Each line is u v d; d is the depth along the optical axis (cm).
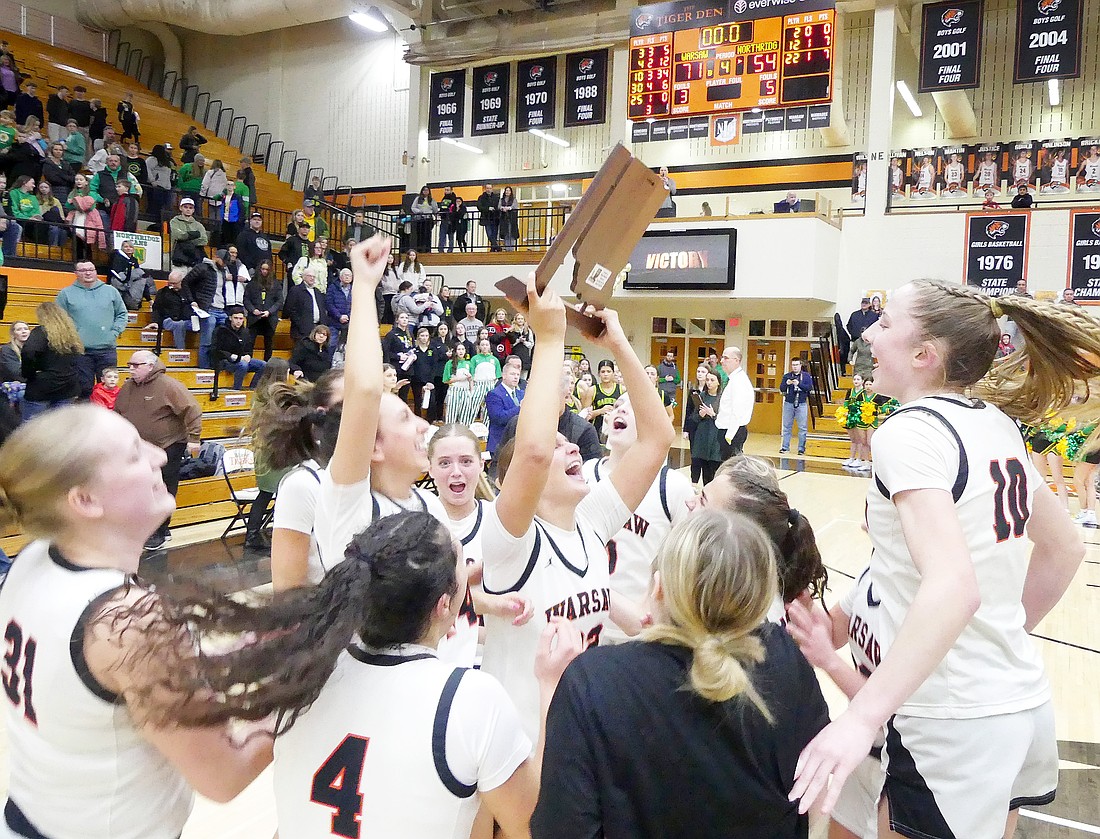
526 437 159
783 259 1348
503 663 179
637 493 200
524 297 161
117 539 128
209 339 987
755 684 121
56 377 635
